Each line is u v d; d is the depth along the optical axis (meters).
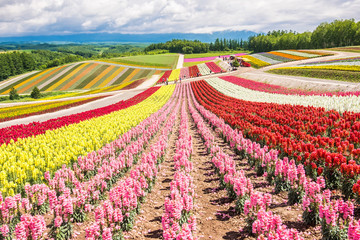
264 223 6.88
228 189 10.70
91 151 15.84
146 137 19.58
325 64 68.44
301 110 23.25
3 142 19.83
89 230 7.10
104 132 22.34
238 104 32.94
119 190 9.12
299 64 79.94
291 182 9.72
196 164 15.79
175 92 62.12
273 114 23.12
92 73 115.88
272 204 9.85
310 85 47.75
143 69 122.31
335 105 21.77
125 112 33.66
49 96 85.06
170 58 163.88
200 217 9.62
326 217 6.91
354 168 9.20
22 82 111.81
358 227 6.01
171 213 7.90
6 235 7.75
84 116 31.50
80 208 9.33
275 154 11.88
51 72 121.19
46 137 20.47
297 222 8.45
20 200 9.34
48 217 9.73
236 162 15.19
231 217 9.34
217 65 112.94
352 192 9.02
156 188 12.47
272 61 99.25
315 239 7.45
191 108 37.78
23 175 11.29
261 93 43.91
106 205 7.99
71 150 15.26
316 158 11.02
